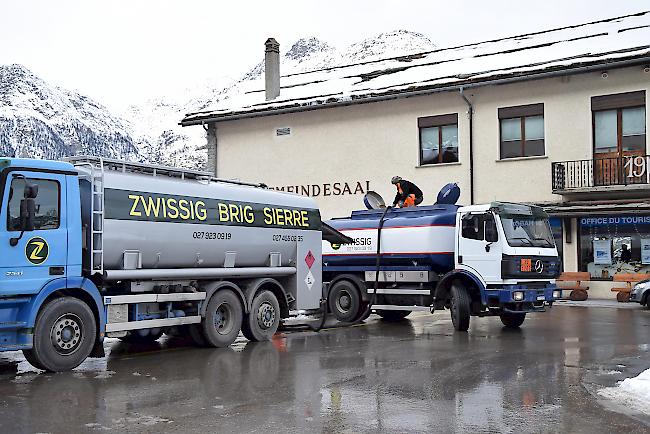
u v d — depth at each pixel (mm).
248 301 13938
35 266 10164
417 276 17266
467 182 27125
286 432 7020
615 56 24203
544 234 16344
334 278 18562
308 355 12094
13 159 10117
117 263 11562
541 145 26000
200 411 7867
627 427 7184
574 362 11164
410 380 9664
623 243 24375
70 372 10398
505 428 7152
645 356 11773
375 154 29109
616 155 24734
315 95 31250
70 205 10664
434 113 27891
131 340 14070
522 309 15570
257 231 14156
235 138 32500
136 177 11961
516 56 28344
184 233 12586
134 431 7035
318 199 30375
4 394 8781
